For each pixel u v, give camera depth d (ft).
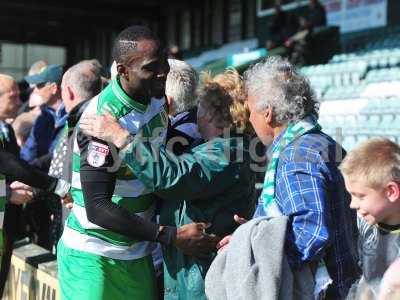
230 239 7.31
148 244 8.75
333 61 40.91
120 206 7.77
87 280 8.21
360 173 6.41
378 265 6.72
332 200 7.19
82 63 11.45
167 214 8.52
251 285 6.88
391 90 30.94
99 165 7.61
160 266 9.42
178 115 9.02
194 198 8.04
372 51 40.86
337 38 42.75
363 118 28.94
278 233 6.94
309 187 7.02
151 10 82.33
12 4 72.84
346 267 7.32
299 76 7.66
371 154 6.41
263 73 7.60
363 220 7.06
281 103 7.45
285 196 7.13
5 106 12.48
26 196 11.55
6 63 118.21
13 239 12.10
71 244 8.41
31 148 15.23
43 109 15.57
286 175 7.17
